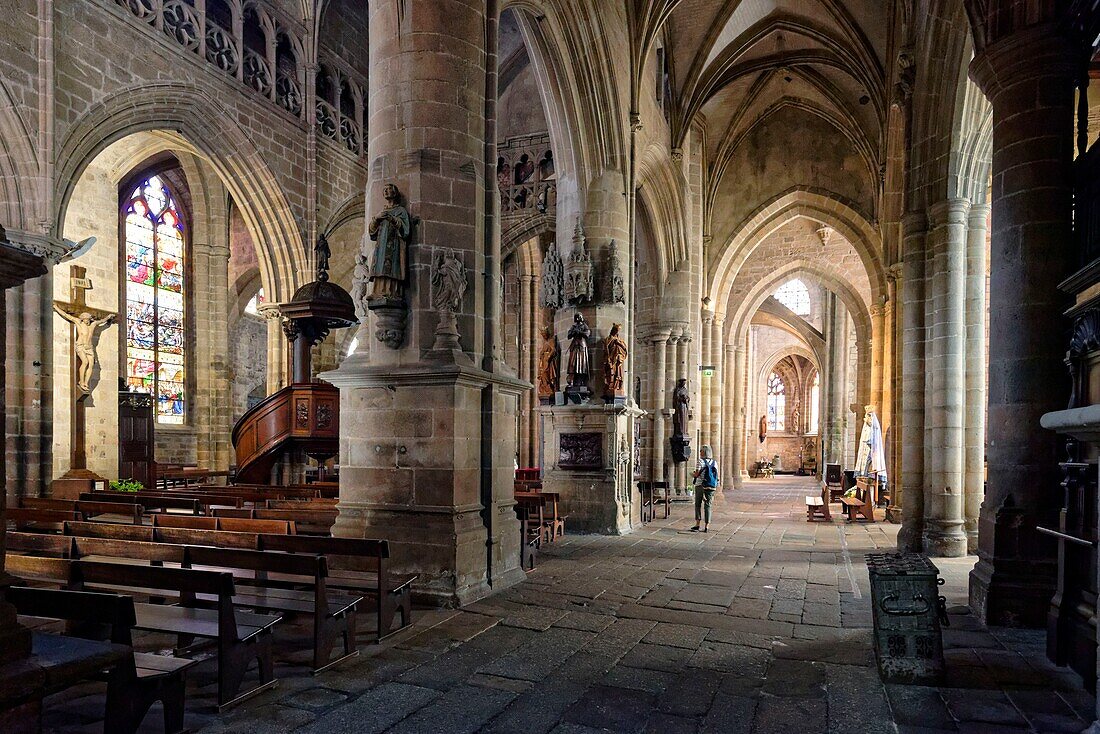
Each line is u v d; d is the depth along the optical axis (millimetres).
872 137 26438
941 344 13047
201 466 26312
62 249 13328
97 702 5379
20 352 12977
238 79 18000
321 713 5379
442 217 9602
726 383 33062
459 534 9008
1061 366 8031
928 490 13281
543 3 13883
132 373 24766
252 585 7277
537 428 32188
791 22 23578
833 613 8617
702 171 27406
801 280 42906
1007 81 8406
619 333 16062
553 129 16078
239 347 32625
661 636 7574
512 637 7445
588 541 14445
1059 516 7078
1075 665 6391
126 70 14906
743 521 18656
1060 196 8094
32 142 12820
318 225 20766
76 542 6793
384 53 9930
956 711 5539
